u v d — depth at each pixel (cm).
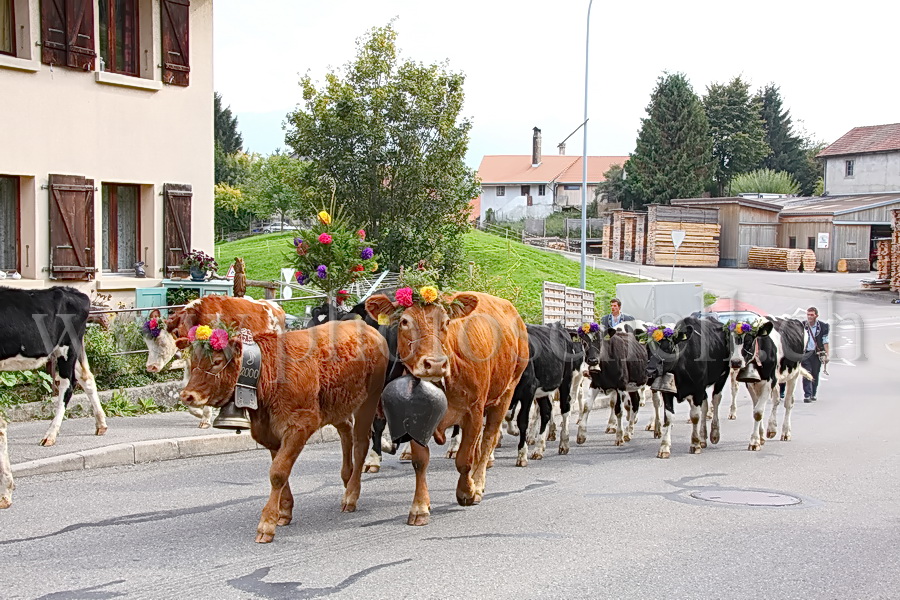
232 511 838
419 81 2395
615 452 1236
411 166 2383
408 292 779
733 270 5184
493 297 976
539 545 737
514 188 8288
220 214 5653
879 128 6688
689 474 1059
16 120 1502
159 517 813
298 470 1047
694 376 1197
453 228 2495
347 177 2398
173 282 1656
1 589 617
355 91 2408
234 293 1617
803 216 5500
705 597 617
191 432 1169
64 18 1557
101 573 653
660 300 2436
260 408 752
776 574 668
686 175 7181
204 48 1805
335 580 643
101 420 1141
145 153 1702
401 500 902
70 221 1567
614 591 625
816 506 890
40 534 752
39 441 1090
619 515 845
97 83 1617
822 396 1870
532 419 1291
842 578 661
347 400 802
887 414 1614
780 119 9519
